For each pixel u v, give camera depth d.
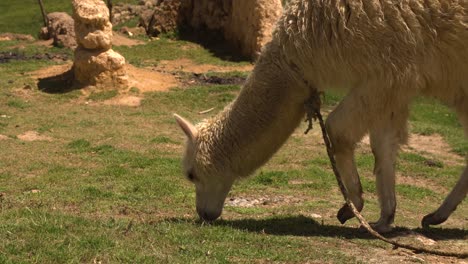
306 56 8.94
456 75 9.08
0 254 7.21
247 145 9.55
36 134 21.05
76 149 18.70
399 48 8.58
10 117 23.52
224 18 40.00
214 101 27.52
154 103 26.89
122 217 10.50
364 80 8.75
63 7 58.47
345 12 8.59
